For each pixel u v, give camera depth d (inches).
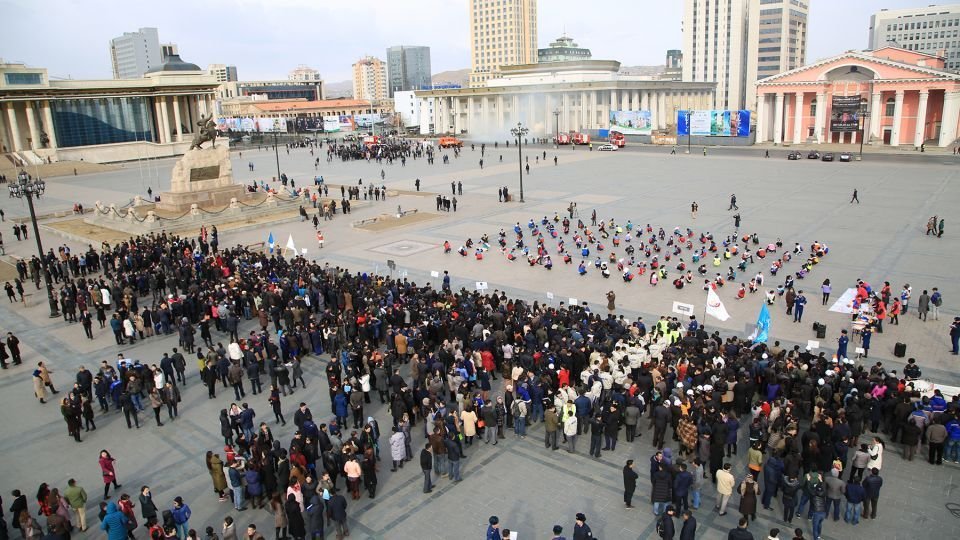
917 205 2329.0
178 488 813.2
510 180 3341.5
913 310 1316.4
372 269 1749.5
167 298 1433.3
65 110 5231.3
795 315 1269.7
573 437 853.2
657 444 859.4
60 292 1499.8
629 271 1557.6
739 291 1407.5
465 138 6648.6
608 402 863.7
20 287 1572.3
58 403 1055.0
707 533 690.2
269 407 1016.2
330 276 1529.3
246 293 1414.9
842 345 1060.5
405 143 5265.8
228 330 1251.8
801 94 4773.6
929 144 4443.9
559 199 2699.3
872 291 1333.7
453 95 7150.6
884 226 2022.6
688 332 1102.4
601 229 1961.1
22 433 961.5
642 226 2113.7
